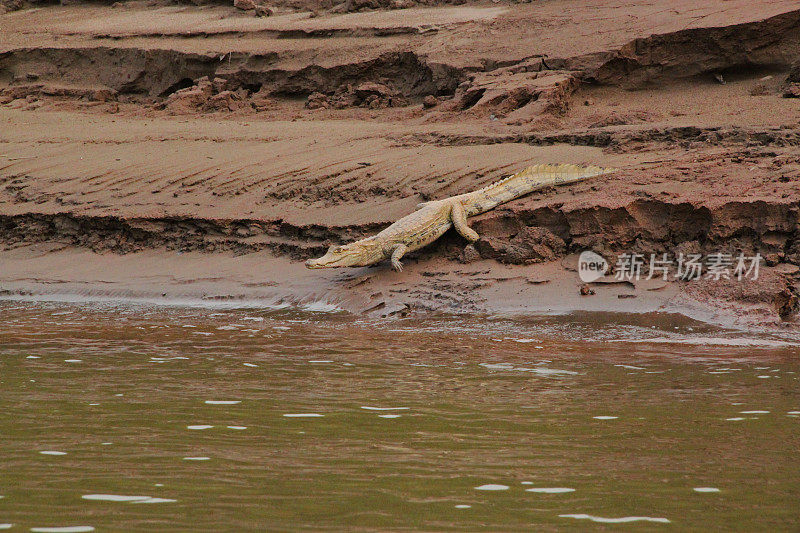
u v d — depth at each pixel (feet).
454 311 149.69
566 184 175.42
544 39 275.80
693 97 242.17
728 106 223.92
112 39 354.33
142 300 173.06
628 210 156.87
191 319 153.89
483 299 151.33
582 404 98.22
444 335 135.85
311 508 70.79
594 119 225.15
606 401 99.19
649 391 102.99
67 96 332.80
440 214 166.30
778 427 88.94
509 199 172.65
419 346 129.08
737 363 115.55
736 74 248.93
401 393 103.91
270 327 145.48
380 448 84.69
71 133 267.59
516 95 241.14
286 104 299.99
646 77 253.44
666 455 81.82
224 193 202.18
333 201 190.19
